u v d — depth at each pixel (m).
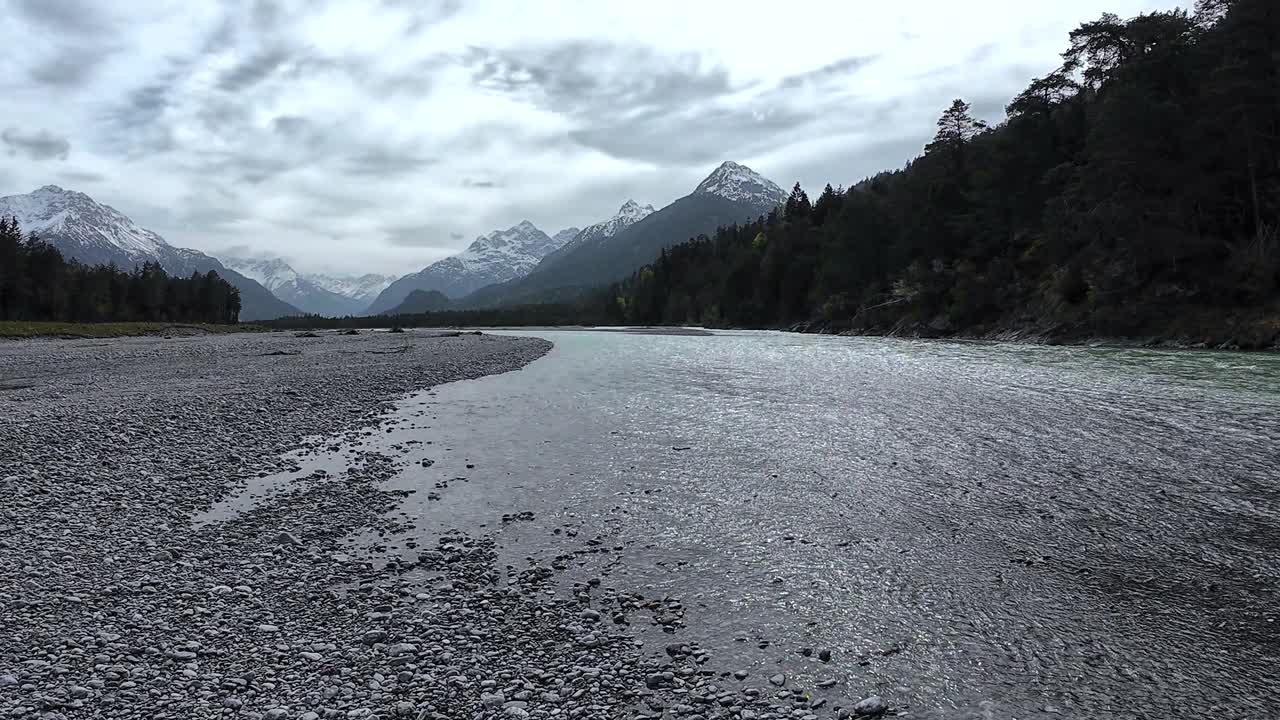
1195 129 55.50
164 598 8.86
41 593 8.85
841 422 20.62
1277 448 15.84
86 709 6.25
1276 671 7.06
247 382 31.42
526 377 35.06
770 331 119.12
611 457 16.88
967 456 16.06
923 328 79.88
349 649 7.59
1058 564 9.85
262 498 13.61
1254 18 53.12
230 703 6.38
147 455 16.66
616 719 6.29
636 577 9.74
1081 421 19.55
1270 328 43.25
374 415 23.20
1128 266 57.03
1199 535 10.73
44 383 31.66
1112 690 6.79
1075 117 77.62
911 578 9.52
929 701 6.66
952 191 93.38
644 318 189.62
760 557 10.42
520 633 8.05
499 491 14.09
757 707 6.56
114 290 150.62
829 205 151.38
